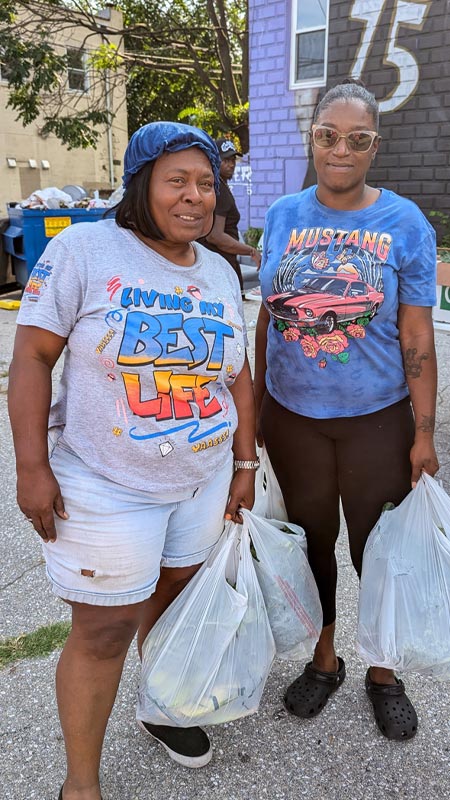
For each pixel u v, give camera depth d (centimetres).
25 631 245
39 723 203
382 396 185
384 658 176
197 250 166
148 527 153
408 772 187
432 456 185
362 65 816
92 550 150
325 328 178
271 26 893
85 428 148
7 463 391
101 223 153
